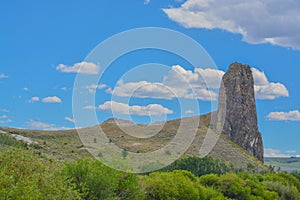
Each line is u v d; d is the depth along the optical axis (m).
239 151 135.50
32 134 101.25
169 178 42.91
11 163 17.42
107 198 25.44
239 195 63.16
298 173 100.69
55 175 18.19
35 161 18.12
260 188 67.94
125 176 28.84
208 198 52.88
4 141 62.62
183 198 43.44
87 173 25.77
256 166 123.12
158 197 40.09
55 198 16.62
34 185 15.60
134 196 29.00
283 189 73.06
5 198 14.82
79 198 18.39
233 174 67.06
